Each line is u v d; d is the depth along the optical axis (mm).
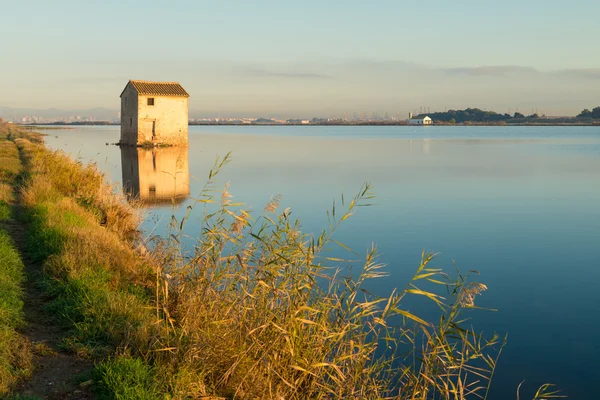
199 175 38844
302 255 7906
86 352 7629
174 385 6578
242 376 6859
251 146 81375
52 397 6418
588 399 8375
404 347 9961
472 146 83562
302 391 6883
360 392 7031
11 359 7059
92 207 18688
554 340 10711
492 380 9070
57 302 9109
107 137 102812
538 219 23203
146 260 11984
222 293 8109
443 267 15836
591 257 16922
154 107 68125
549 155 62438
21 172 27562
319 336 6984
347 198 28766
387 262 16172
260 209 24922
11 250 11266
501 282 14422
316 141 102312
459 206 26469
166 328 7812
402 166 48156
